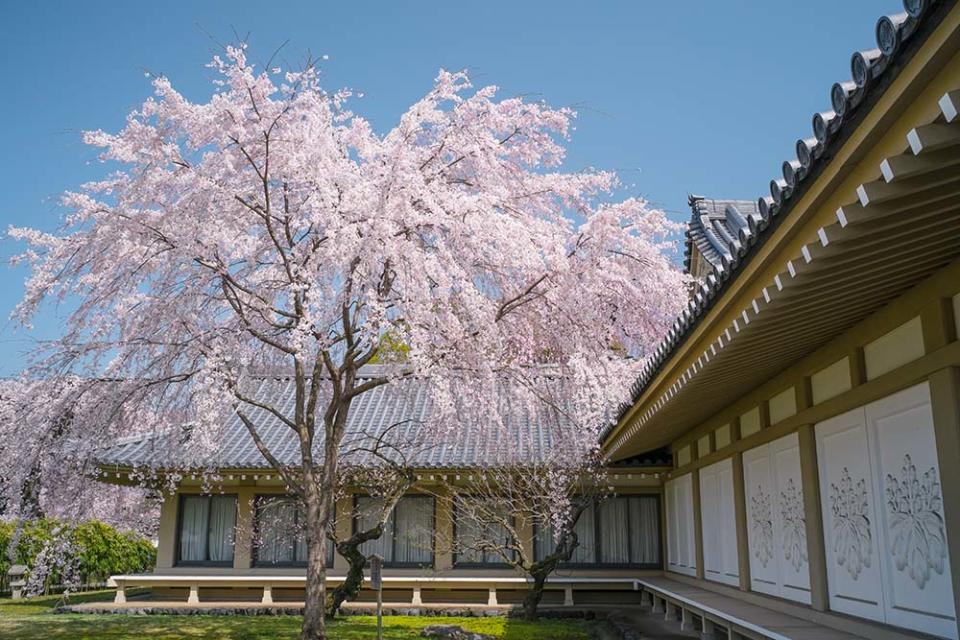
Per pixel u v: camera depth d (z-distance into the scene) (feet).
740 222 37.50
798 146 9.64
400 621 36.47
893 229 10.53
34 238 26.11
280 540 44.29
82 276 25.52
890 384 15.28
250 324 26.17
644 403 25.43
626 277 26.71
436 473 40.81
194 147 24.98
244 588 43.29
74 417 27.25
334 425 27.99
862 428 17.19
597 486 40.81
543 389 28.84
